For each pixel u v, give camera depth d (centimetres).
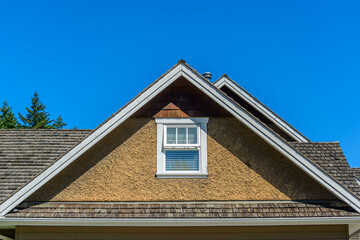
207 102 1144
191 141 1124
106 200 1070
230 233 1050
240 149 1112
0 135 1377
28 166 1185
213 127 1128
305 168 1037
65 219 1011
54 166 1023
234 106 1087
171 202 1073
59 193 1071
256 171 1095
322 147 1209
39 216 1014
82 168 1091
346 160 1155
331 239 1044
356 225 1056
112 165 1098
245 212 1040
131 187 1083
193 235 1048
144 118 1134
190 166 1112
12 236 1209
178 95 1151
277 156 1102
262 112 1391
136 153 1109
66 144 1306
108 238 1045
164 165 1104
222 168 1101
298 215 1026
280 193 1077
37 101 5612
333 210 1033
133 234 1048
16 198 1001
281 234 1049
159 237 1047
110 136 1117
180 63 1123
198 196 1078
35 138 1348
